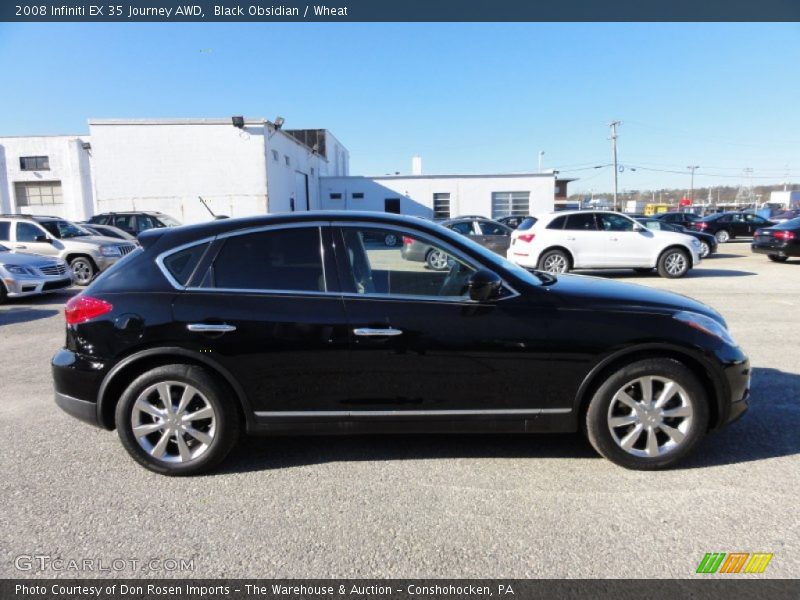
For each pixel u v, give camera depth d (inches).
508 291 127.6
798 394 176.4
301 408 126.4
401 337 123.0
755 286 428.1
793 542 99.4
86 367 125.8
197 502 116.0
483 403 126.3
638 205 3171.8
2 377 206.1
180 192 1003.9
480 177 1422.2
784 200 2802.7
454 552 97.9
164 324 123.5
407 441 146.2
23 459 136.6
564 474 126.5
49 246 488.4
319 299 125.7
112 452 140.7
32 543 101.7
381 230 131.3
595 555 96.5
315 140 1793.8
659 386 126.3
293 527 106.2
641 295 135.8
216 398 125.3
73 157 1354.6
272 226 131.9
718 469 127.6
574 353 123.8
